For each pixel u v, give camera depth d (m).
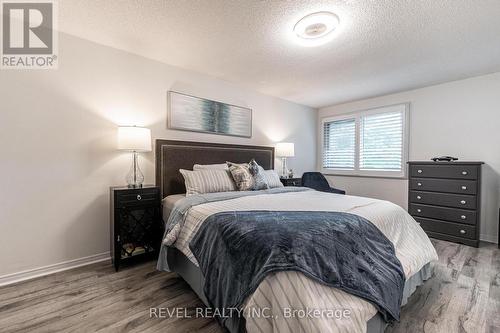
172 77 2.90
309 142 4.93
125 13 1.89
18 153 1.99
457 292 1.86
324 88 3.74
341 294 1.12
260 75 3.21
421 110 3.70
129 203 2.27
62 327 1.43
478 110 3.20
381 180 4.15
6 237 1.94
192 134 3.12
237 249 1.31
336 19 1.93
